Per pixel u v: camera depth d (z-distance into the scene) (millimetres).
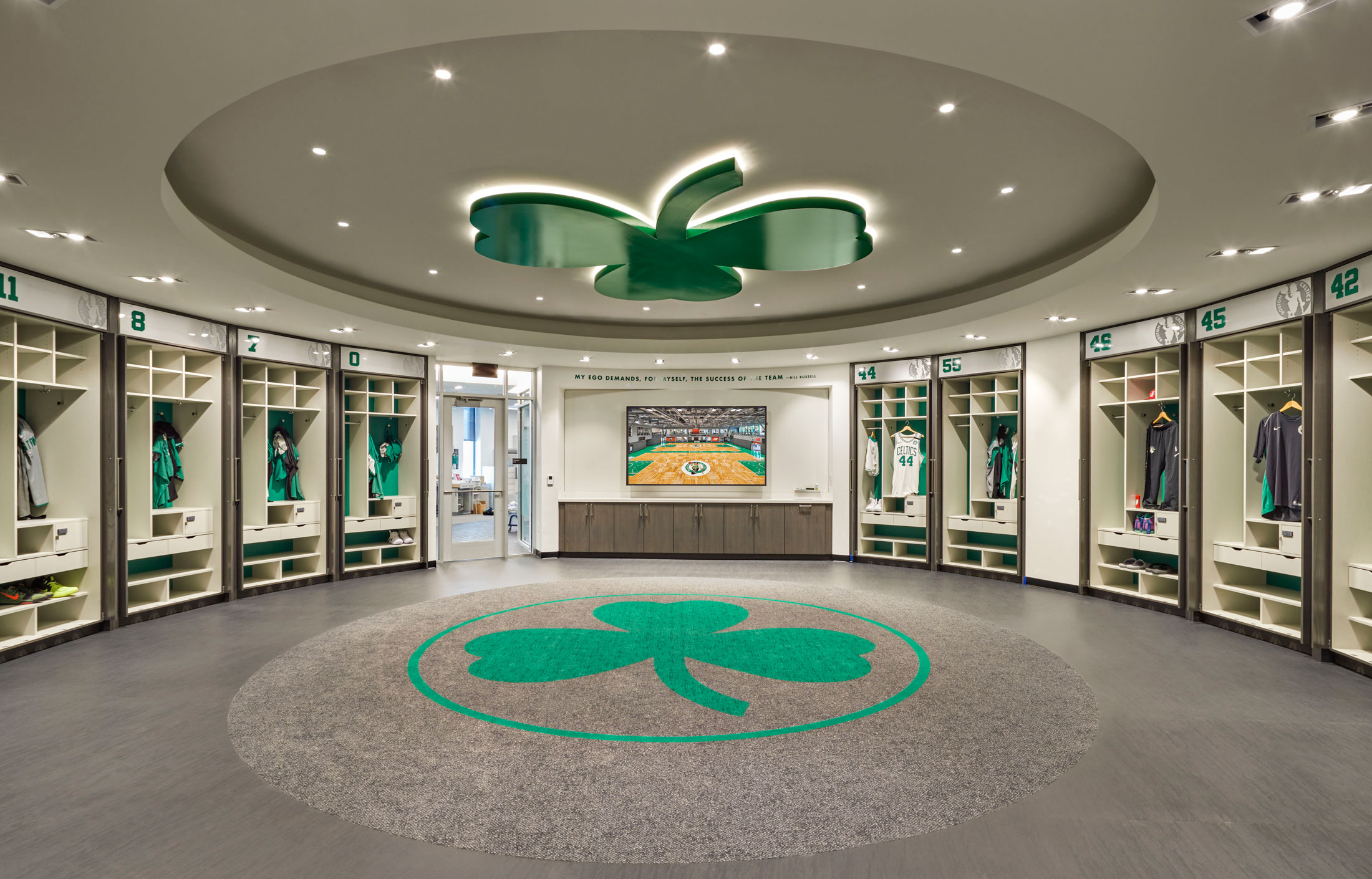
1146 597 7074
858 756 3498
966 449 9539
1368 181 3572
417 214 4902
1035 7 2203
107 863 2580
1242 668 5016
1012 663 5090
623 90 3238
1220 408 6516
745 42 2848
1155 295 6047
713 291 6547
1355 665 4953
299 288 6215
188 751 3547
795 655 5293
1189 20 2256
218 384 7305
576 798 3066
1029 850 2689
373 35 2352
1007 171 4176
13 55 2416
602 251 5227
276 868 2553
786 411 10805
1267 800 3080
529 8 2223
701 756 3492
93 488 5941
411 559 9562
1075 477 7848
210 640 5711
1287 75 2590
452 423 10102
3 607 5320
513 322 8680
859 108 3422
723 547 10359
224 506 7262
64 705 4207
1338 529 5160
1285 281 5523
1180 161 3352
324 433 8438
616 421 10977
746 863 2590
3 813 2941
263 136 3682
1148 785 3211
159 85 2637
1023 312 6750
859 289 7234
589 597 7484
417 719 3969
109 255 4805
